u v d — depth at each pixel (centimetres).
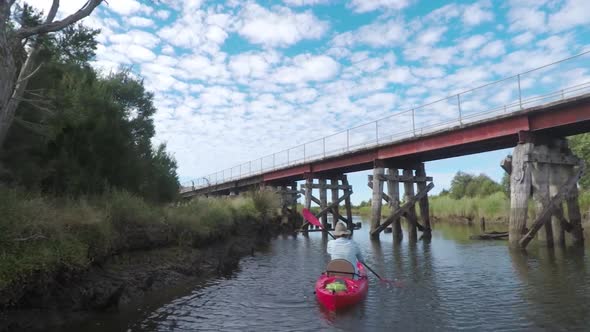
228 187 4912
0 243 582
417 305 831
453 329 673
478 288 983
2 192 659
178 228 1247
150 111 1589
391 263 1427
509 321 709
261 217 2555
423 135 2189
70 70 1120
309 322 718
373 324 705
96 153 1121
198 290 972
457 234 2673
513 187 1706
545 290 936
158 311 766
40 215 660
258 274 1218
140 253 1015
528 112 1688
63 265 673
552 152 1781
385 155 2484
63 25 688
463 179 6228
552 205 1653
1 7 632
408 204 2425
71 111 910
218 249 1468
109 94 1284
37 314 620
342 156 2859
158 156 1750
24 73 748
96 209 877
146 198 1359
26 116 893
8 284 562
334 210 3375
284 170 3684
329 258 1605
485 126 1897
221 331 661
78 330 632
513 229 1681
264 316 755
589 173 3200
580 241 1788
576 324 682
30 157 918
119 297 762
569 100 1547
